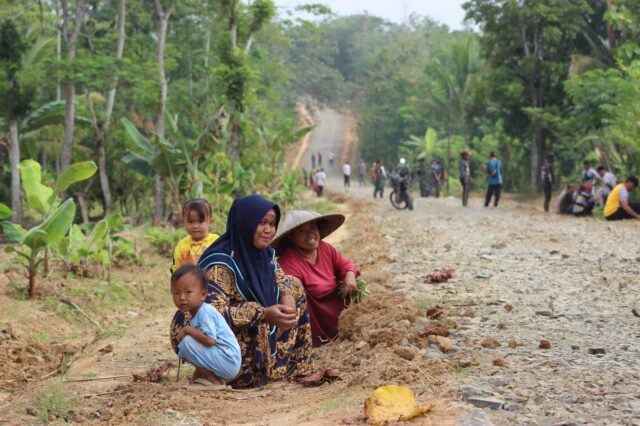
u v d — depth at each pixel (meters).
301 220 7.52
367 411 4.41
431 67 46.50
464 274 10.71
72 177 10.67
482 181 43.81
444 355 6.04
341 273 7.80
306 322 6.52
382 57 72.12
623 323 7.28
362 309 7.60
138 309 10.92
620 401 4.66
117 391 5.95
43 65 22.44
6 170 29.00
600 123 25.91
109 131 27.86
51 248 11.81
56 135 28.22
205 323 5.84
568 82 27.14
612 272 10.52
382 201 31.47
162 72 24.81
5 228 10.06
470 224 19.02
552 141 37.59
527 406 4.61
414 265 11.80
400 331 6.85
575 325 7.21
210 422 4.89
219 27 34.34
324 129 92.31
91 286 11.15
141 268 13.24
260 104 35.78
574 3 34.25
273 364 6.21
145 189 28.69
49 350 8.23
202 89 35.09
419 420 4.30
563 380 5.17
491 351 6.14
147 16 32.62
